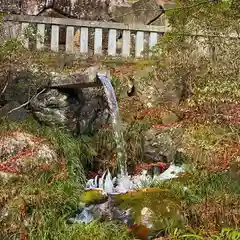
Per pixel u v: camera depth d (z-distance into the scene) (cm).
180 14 853
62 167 639
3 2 1046
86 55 910
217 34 807
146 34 970
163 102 850
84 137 788
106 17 1122
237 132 682
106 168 764
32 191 564
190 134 708
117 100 845
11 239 521
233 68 739
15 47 709
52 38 902
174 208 570
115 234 540
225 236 522
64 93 784
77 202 591
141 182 703
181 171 697
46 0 1074
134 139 787
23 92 777
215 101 702
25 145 645
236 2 797
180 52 852
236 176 637
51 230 534
